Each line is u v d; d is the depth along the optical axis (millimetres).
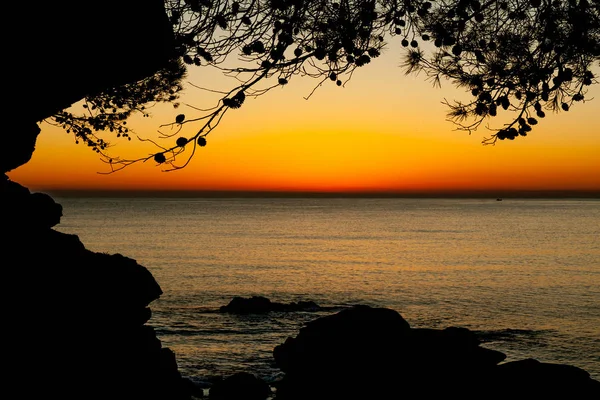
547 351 32000
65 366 7074
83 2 6340
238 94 6586
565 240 117750
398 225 176875
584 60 7668
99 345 7738
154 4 6855
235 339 33562
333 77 7457
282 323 38531
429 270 70250
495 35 7816
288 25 7332
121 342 8203
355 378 10008
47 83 6621
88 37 6516
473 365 10055
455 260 81312
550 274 66562
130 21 6684
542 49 7543
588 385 9477
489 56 7816
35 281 7426
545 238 123062
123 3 6574
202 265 73562
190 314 41375
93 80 6930
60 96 6930
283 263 76438
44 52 6352
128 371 8016
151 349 8828
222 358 28625
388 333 10672
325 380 10219
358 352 10336
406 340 10602
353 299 49906
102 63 6797
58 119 12195
